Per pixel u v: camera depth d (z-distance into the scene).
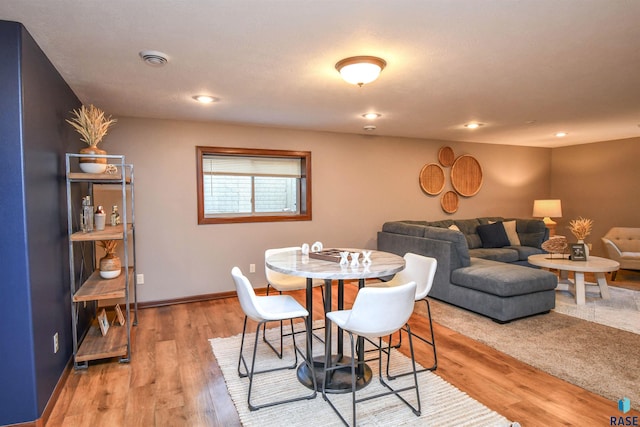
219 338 3.26
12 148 1.88
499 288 3.48
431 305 4.12
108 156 2.70
